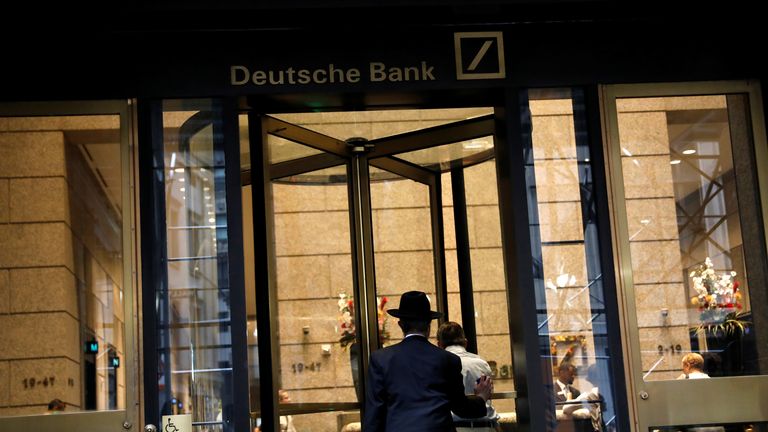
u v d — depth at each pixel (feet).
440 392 16.28
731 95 19.79
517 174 18.98
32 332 18.02
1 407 17.75
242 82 18.74
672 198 19.24
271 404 19.93
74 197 18.45
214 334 18.02
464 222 21.86
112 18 18.52
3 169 18.47
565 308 18.69
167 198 18.43
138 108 18.62
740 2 19.25
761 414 18.63
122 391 17.80
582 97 19.48
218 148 18.60
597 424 18.31
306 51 18.94
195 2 17.83
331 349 21.42
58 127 18.61
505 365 20.92
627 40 19.57
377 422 16.29
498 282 20.99
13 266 18.22
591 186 19.13
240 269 18.21
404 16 19.11
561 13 19.36
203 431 17.72
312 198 21.83
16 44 18.58
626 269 18.86
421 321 16.97
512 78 19.21
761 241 19.34
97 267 18.21
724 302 19.03
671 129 19.48
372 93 18.99
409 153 22.50
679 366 18.65
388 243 22.43
